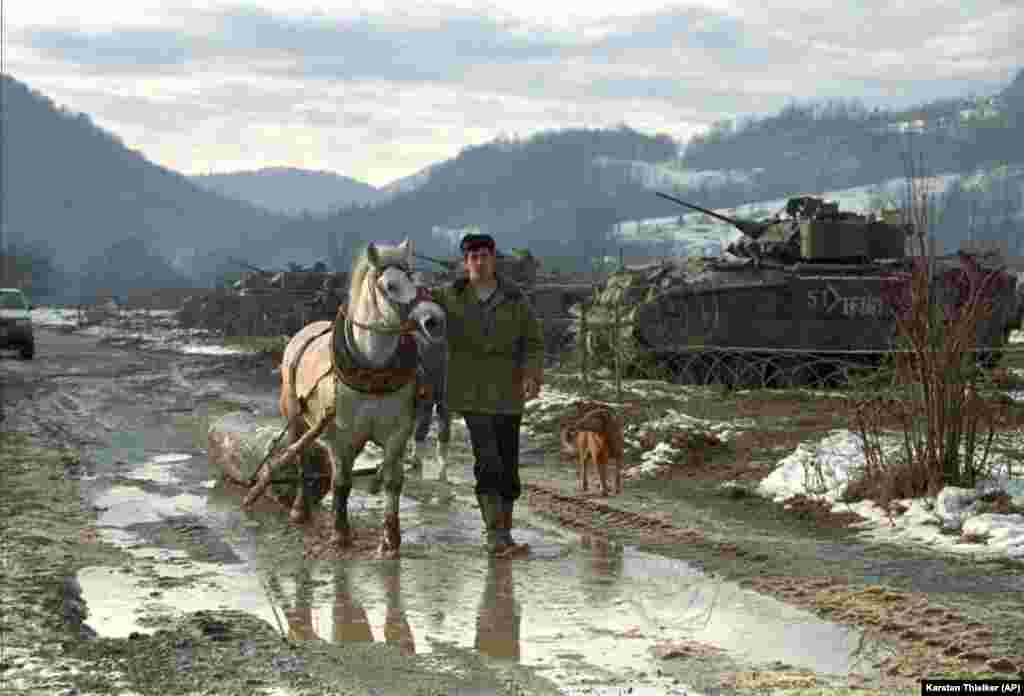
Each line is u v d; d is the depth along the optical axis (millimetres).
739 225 25797
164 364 34688
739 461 13406
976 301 10961
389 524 9219
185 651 6516
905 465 10922
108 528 10383
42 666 6203
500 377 9320
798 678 5938
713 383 23016
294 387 10430
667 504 11266
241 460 12031
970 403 10719
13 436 17281
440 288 9484
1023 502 9875
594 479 12969
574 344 27609
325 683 5957
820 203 25375
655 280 24703
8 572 8469
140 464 14438
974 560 8516
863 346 22766
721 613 7281
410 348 9094
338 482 9461
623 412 17266
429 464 14195
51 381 28188
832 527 10000
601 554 9133
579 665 6281
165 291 76188
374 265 8836
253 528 10320
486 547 9344
